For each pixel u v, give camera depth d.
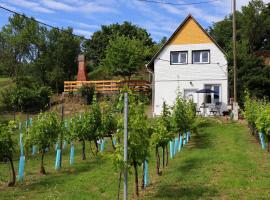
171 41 38.19
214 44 37.38
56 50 72.25
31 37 76.62
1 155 12.97
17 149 21.11
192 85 37.62
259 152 17.92
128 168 9.70
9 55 75.56
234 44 33.22
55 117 15.87
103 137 20.31
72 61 73.50
